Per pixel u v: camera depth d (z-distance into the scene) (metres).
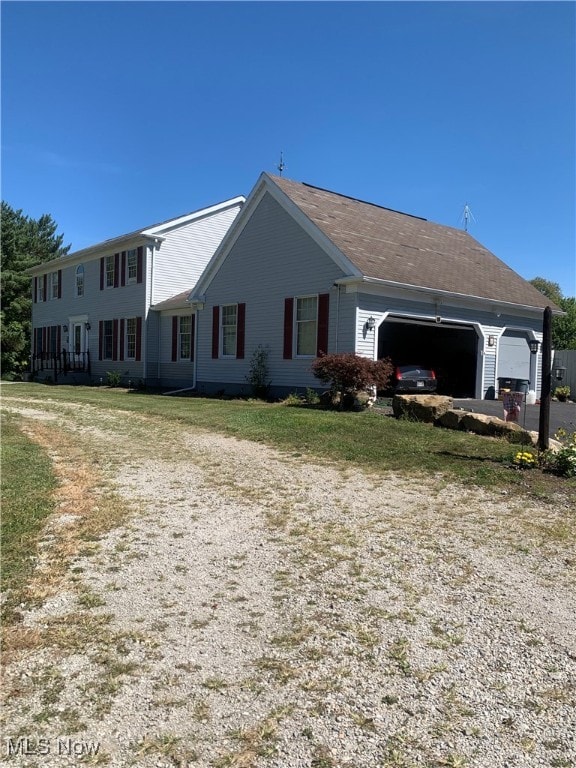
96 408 14.44
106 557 4.39
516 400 9.60
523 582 4.02
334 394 13.12
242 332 18.06
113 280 25.95
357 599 3.74
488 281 18.11
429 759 2.30
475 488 6.54
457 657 3.06
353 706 2.63
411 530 5.11
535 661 3.03
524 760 2.30
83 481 6.64
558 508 5.77
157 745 2.37
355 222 17.39
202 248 25.66
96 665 2.94
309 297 15.73
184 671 2.90
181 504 5.87
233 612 3.54
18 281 40.47
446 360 19.50
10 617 3.41
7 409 14.09
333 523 5.30
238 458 8.23
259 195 17.41
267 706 2.63
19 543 4.56
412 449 8.52
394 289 14.79
